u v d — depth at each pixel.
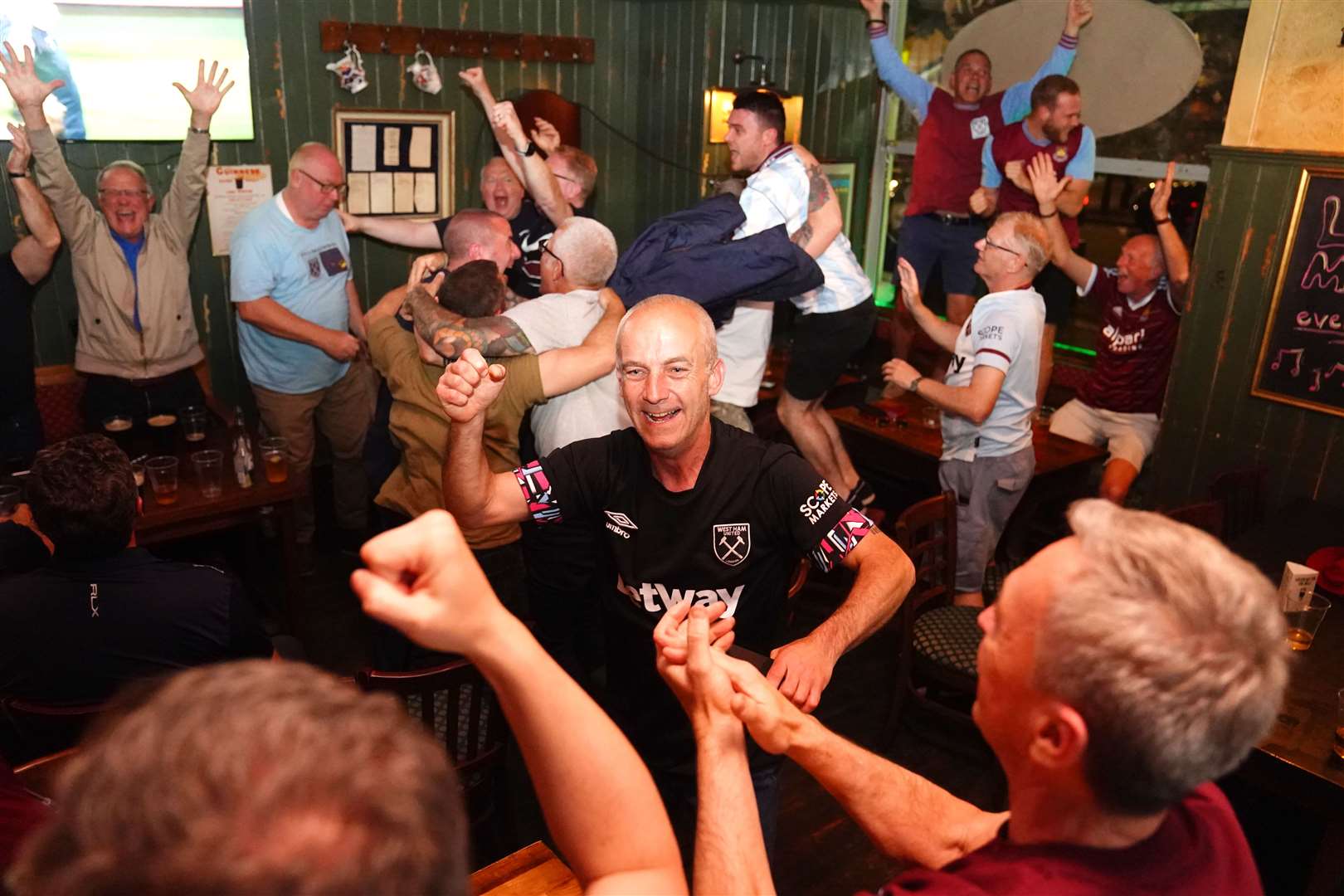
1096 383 4.55
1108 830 0.77
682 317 1.74
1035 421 4.52
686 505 1.85
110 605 2.03
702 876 0.87
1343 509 3.50
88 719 1.99
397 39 5.05
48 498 1.95
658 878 0.65
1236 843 0.84
